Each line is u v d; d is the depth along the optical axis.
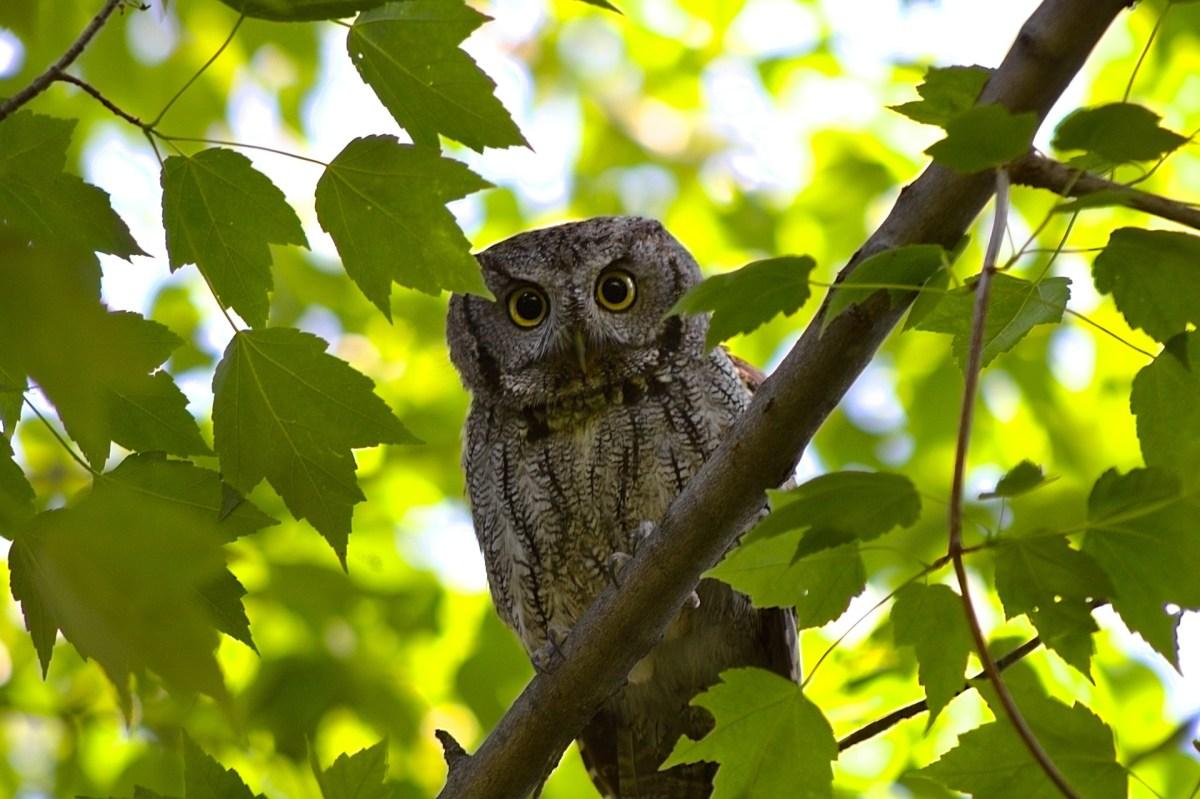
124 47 15.12
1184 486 4.76
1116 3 5.57
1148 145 4.54
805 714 5.57
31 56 14.34
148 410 5.91
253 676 13.47
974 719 11.30
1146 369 5.73
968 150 4.51
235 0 5.12
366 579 15.36
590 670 7.41
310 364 5.99
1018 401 16.47
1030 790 5.50
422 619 14.50
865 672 11.16
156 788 12.30
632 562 7.27
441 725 14.95
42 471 12.49
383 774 6.49
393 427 6.05
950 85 5.93
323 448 6.08
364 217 5.73
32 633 5.15
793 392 6.62
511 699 14.56
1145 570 4.92
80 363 2.88
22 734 13.68
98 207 5.57
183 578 3.21
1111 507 4.83
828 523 4.56
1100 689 12.48
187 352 15.95
